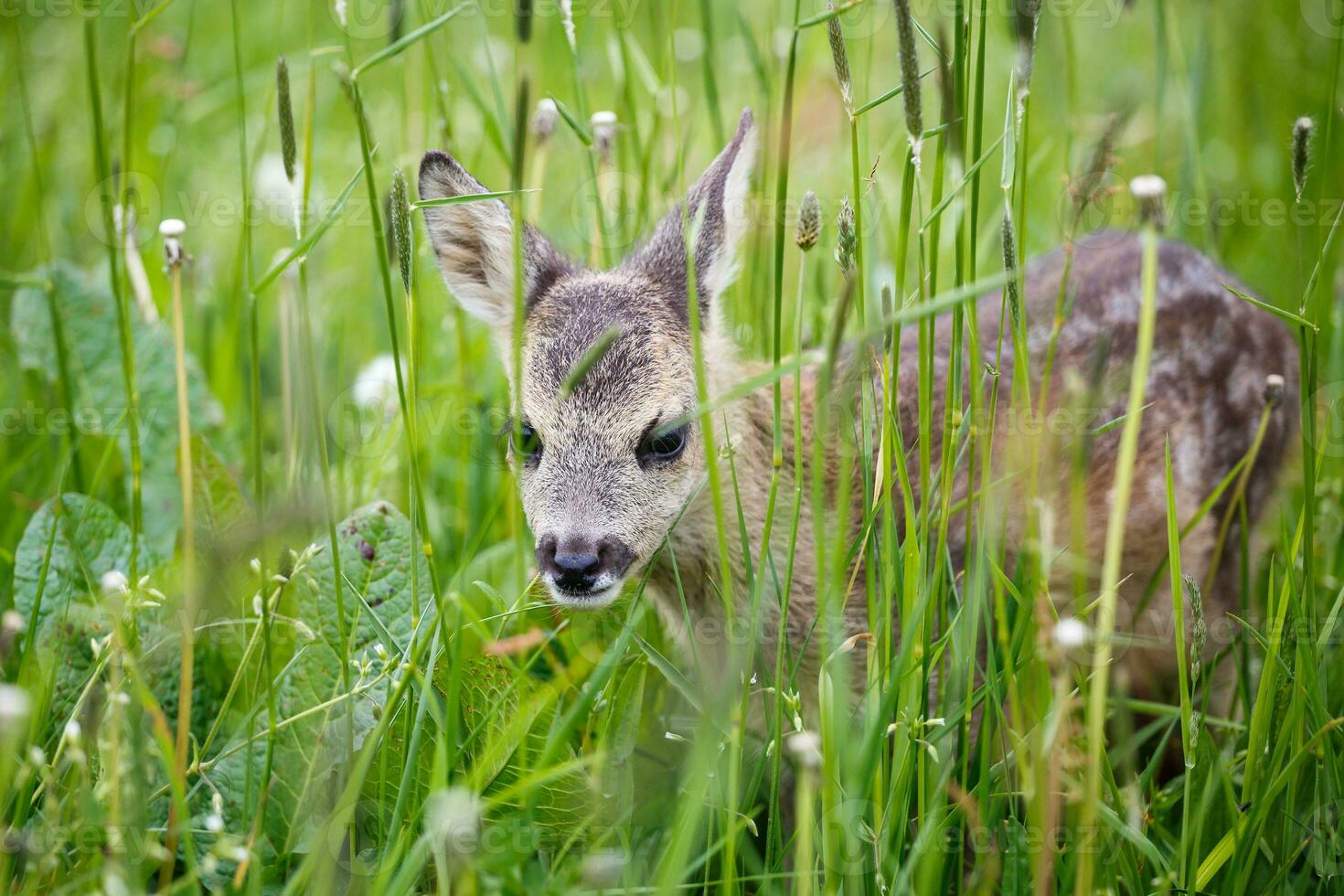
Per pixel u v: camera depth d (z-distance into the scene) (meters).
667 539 8.27
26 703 4.82
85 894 6.23
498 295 10.22
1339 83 14.58
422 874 7.03
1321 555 9.81
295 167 7.48
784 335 12.19
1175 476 10.52
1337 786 7.20
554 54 16.38
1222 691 10.71
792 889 7.25
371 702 7.64
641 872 7.27
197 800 7.42
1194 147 12.62
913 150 6.77
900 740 6.79
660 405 9.02
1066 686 5.86
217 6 18.47
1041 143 16.00
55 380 10.76
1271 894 7.23
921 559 6.97
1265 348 11.26
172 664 8.13
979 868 7.00
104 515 8.72
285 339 10.89
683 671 9.98
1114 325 10.62
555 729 7.22
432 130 14.05
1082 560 6.44
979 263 12.53
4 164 14.83
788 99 6.97
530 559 10.41
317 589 8.16
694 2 17.88
